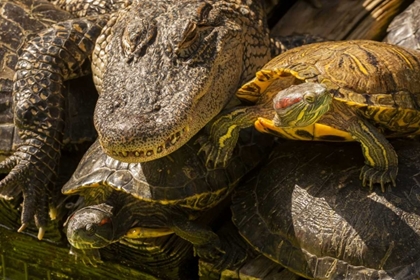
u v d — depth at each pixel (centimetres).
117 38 1232
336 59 1127
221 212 1334
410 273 1062
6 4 1493
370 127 1099
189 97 1134
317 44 1241
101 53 1342
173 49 1173
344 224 1105
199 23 1216
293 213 1148
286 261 1138
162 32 1195
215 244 1226
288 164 1213
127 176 1188
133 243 1284
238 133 1212
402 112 1105
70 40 1398
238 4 1345
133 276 1348
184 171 1198
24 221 1320
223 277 1243
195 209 1236
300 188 1166
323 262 1105
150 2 1275
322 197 1140
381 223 1091
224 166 1235
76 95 1434
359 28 1634
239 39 1279
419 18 1524
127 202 1205
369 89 1092
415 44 1493
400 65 1137
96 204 1205
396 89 1109
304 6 1689
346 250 1093
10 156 1362
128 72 1168
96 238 1158
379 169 1117
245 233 1187
